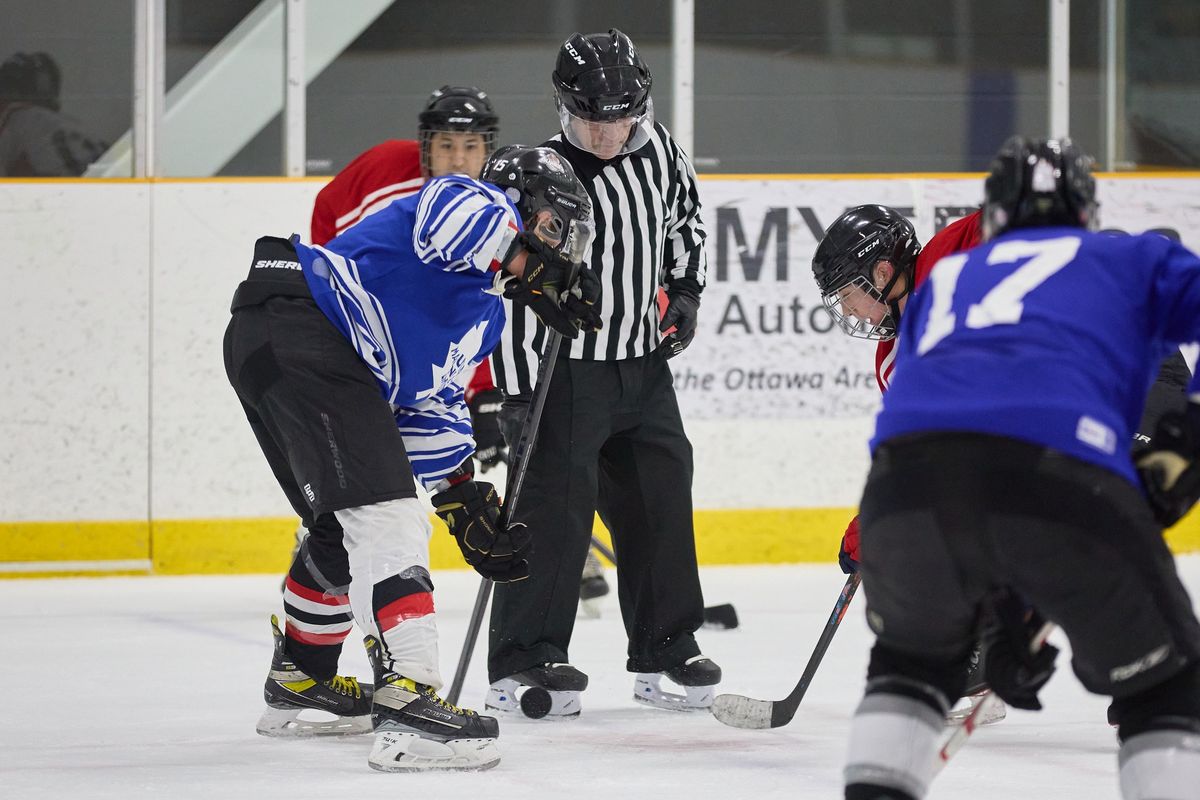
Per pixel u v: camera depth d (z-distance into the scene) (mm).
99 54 22469
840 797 8852
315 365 9531
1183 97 24281
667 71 23453
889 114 24016
